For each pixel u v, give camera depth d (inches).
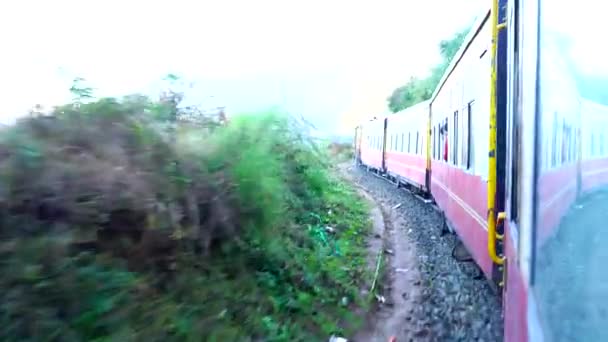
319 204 508.1
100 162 179.9
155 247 198.7
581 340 77.3
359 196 768.3
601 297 71.8
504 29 233.1
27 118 175.6
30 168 153.3
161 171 211.2
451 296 314.3
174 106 280.5
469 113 318.7
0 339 130.7
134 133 206.7
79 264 159.6
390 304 310.5
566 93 86.7
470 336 254.7
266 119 384.5
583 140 78.5
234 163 281.7
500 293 246.5
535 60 108.7
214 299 219.8
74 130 183.3
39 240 146.9
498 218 234.4
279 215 316.2
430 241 478.6
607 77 72.7
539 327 96.9
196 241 233.6
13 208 147.8
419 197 775.7
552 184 93.4
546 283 94.3
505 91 234.2
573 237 81.4
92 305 155.4
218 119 312.7
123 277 169.9
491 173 237.9
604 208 71.1
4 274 136.9
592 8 77.4
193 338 187.6
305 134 492.7
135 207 184.4
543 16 102.5
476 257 292.5
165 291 200.2
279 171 372.8
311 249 357.4
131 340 159.3
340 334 256.1
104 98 209.0
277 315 247.9
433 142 588.4
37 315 138.6
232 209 263.1
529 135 113.0
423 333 262.4
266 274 272.1
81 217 162.1
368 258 403.9
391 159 1073.5
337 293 304.7
